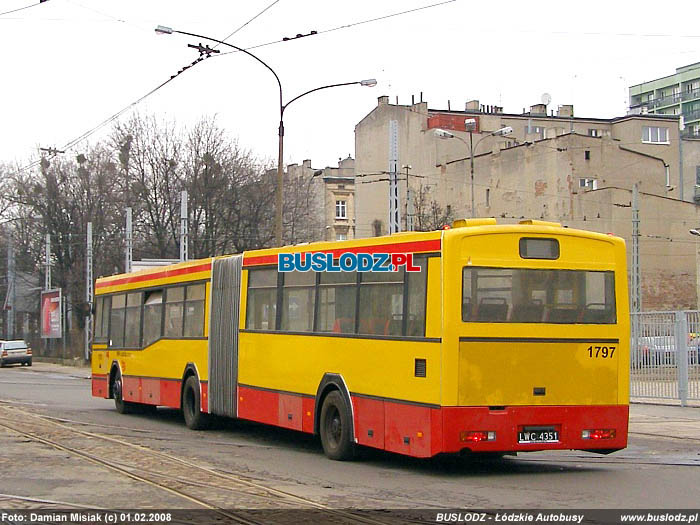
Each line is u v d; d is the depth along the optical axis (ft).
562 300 41.83
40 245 217.15
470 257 40.42
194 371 62.80
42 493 36.60
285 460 47.50
